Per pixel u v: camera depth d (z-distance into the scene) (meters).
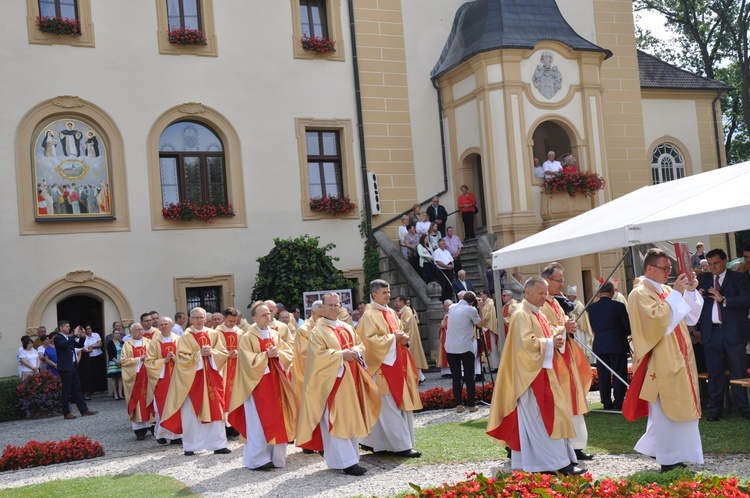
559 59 23.00
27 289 18.83
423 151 23.67
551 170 22.20
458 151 23.62
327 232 22.16
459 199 23.12
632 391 7.77
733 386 10.44
